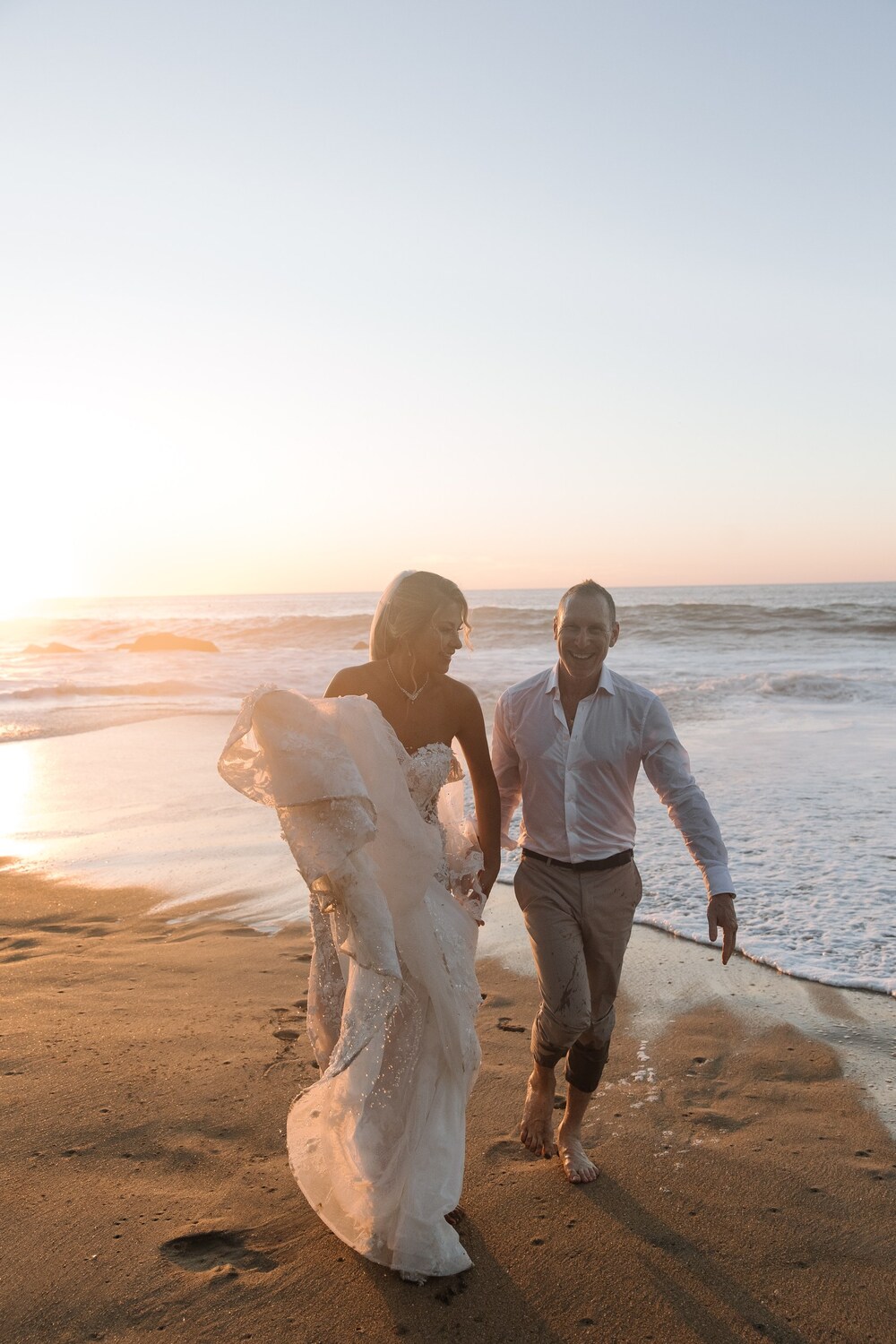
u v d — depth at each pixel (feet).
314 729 8.42
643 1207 9.61
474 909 9.79
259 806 29.91
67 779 34.96
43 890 22.06
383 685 9.49
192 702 58.85
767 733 41.34
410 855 8.84
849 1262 8.70
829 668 72.64
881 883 20.57
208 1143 10.54
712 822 10.16
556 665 10.48
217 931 19.07
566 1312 8.09
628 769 10.29
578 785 10.12
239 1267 8.60
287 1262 8.66
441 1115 8.80
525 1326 7.91
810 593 287.89
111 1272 8.42
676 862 22.53
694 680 63.57
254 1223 9.21
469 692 9.81
